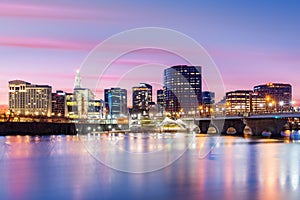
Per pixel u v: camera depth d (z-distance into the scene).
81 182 36.31
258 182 35.44
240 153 60.69
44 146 79.06
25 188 34.06
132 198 30.09
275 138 101.56
